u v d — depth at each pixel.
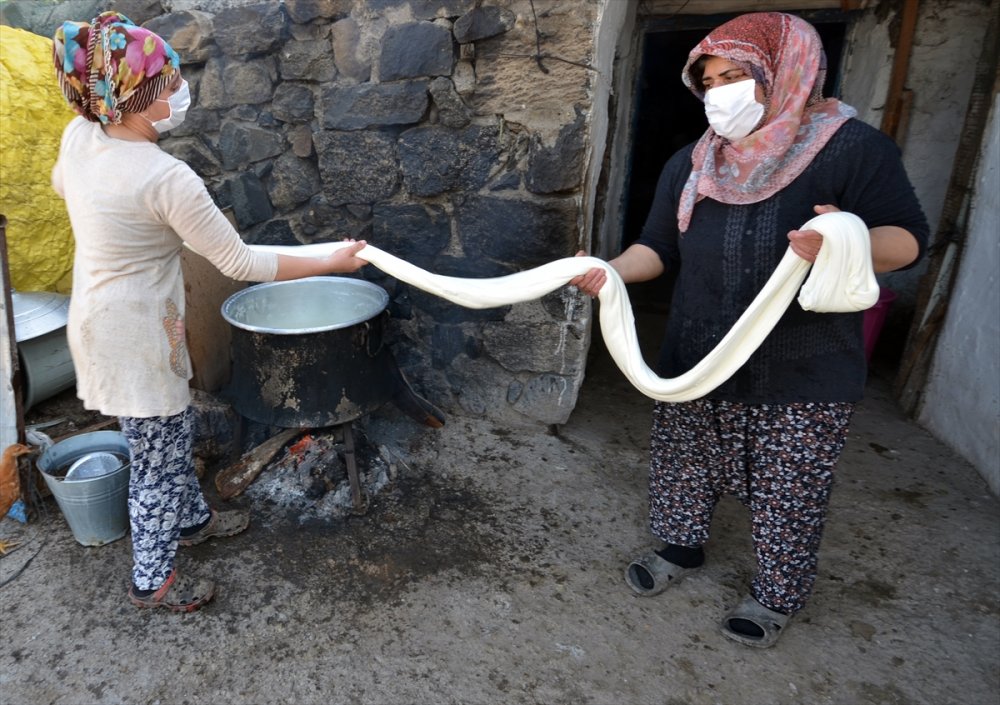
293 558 2.19
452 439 2.90
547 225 2.54
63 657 1.80
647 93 6.98
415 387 3.10
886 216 1.41
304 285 2.70
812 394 1.58
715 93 1.45
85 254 1.53
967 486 2.65
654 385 1.71
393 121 2.59
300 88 2.69
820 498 1.69
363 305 2.63
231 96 2.80
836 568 2.20
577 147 2.39
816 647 1.89
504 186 2.55
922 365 3.14
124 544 2.22
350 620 1.95
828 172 1.42
